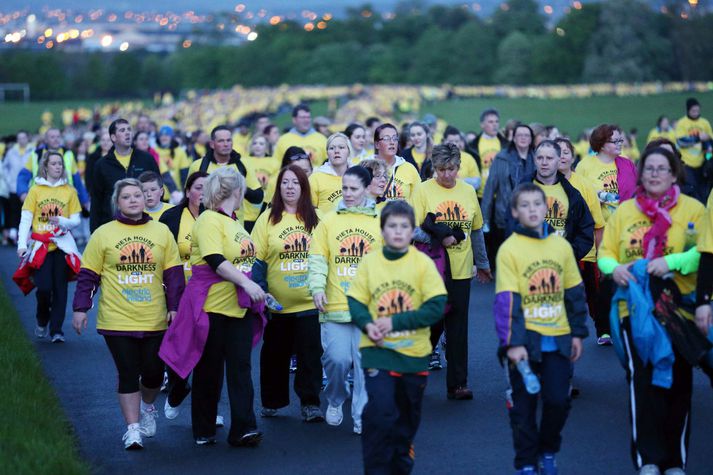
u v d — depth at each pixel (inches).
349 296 383.2
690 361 381.4
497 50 6692.9
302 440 478.6
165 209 613.3
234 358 466.3
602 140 663.8
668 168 398.9
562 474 418.0
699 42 5034.5
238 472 434.9
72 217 705.6
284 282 503.2
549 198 555.8
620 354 400.5
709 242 381.1
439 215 530.0
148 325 473.4
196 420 473.7
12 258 1184.2
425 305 375.9
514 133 719.1
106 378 609.9
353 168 478.9
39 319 725.3
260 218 510.0
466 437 472.7
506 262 384.5
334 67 7411.4
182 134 1884.8
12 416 468.4
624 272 393.7
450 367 536.7
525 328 378.6
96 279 476.1
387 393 374.0
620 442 458.9
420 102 5064.0
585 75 5472.4
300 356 507.8
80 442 481.7
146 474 434.3
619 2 5408.5
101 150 861.8
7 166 1299.2
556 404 379.2
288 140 913.5
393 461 382.0
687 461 429.4
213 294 463.2
